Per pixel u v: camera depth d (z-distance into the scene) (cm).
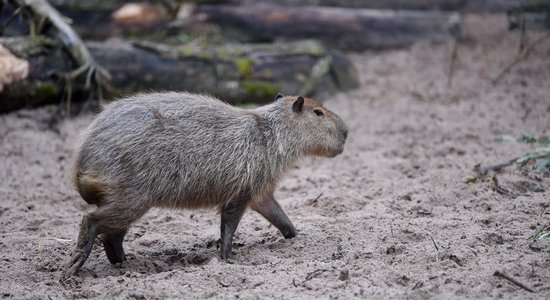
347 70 1642
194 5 1806
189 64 1472
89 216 736
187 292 676
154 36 1723
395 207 936
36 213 968
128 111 757
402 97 1588
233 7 1830
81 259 734
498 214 859
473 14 2155
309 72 1548
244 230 909
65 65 1390
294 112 857
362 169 1156
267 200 848
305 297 646
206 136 780
